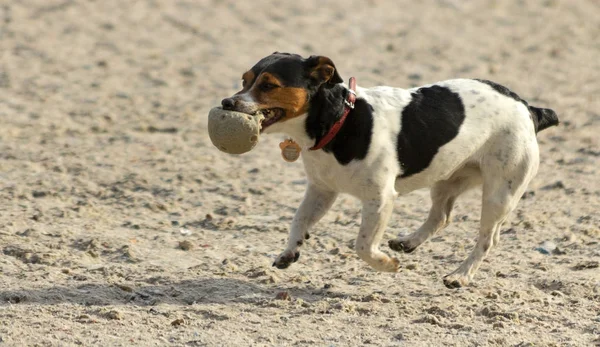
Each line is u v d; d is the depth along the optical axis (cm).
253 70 973
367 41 2542
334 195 1060
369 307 973
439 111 1027
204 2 2859
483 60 2364
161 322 927
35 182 1444
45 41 2398
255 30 2605
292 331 903
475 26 2723
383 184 1000
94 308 959
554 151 1652
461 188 1119
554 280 1057
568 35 2617
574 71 2258
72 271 1080
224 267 1110
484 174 1066
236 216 1334
